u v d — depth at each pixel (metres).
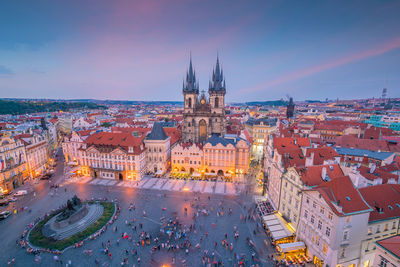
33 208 76.69
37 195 86.88
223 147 106.88
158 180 102.62
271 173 80.25
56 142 176.25
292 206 61.62
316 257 50.81
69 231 62.53
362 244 47.91
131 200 83.12
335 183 49.59
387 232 50.03
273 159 78.44
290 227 62.28
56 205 78.81
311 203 52.53
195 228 65.69
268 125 159.88
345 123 177.88
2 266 50.66
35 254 54.28
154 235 62.19
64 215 66.44
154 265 51.19
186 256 54.16
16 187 93.69
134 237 61.16
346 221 44.88
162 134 112.44
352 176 53.66
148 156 111.44
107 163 104.31
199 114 136.62
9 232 63.00
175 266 51.00
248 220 70.00
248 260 52.91
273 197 76.75
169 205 79.25
